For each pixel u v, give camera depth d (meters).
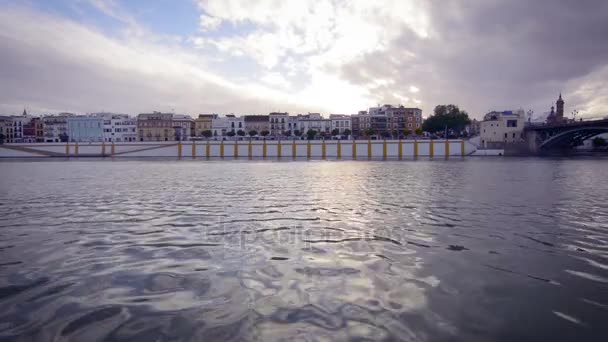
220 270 6.57
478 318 4.78
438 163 60.94
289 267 6.70
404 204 14.84
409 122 134.25
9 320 4.77
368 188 21.44
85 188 22.23
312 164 60.28
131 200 16.48
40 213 13.03
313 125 134.25
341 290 5.64
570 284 5.95
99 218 11.93
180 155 100.31
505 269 6.65
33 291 5.70
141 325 4.62
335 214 12.45
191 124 133.62
